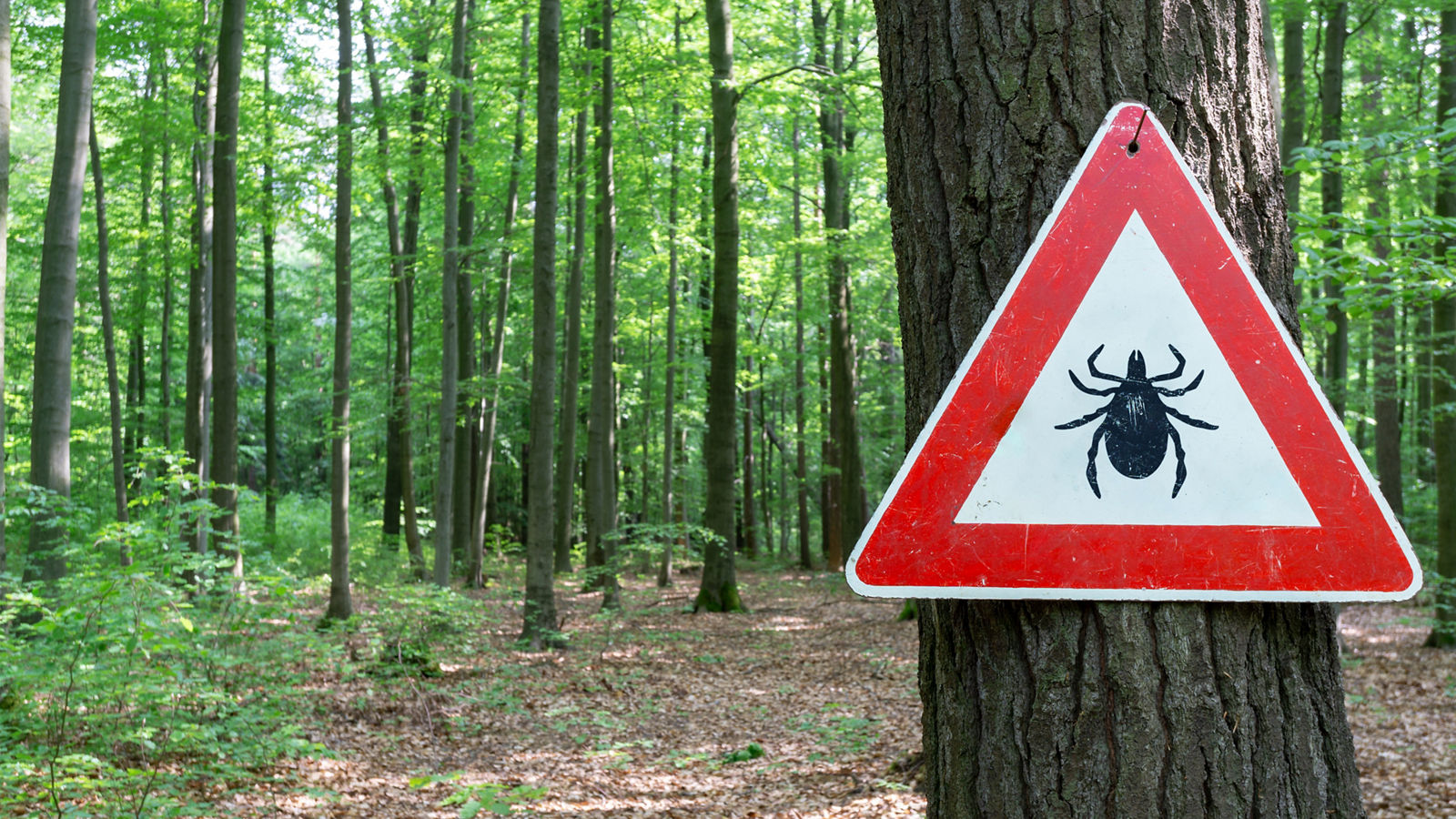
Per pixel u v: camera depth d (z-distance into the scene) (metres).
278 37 15.95
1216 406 1.56
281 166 14.62
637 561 24.05
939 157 1.67
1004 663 1.57
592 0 14.37
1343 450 1.54
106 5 14.52
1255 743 1.50
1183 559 1.53
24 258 19.34
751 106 17.53
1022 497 1.55
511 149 17.62
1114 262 1.56
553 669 10.75
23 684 5.68
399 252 18.45
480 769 6.83
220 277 12.28
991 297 1.61
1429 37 10.95
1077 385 1.56
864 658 11.30
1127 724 1.49
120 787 5.10
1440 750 6.45
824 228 17.41
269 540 19.66
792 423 34.28
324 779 6.25
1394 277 4.81
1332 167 5.43
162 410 20.94
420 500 26.36
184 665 6.62
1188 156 1.60
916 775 6.03
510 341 25.02
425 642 10.38
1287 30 10.56
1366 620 12.64
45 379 8.14
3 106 7.16
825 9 18.83
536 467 12.27
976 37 1.64
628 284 22.36
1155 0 1.61
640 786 6.40
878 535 1.57
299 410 37.62
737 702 9.38
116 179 18.02
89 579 6.09
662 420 27.14
